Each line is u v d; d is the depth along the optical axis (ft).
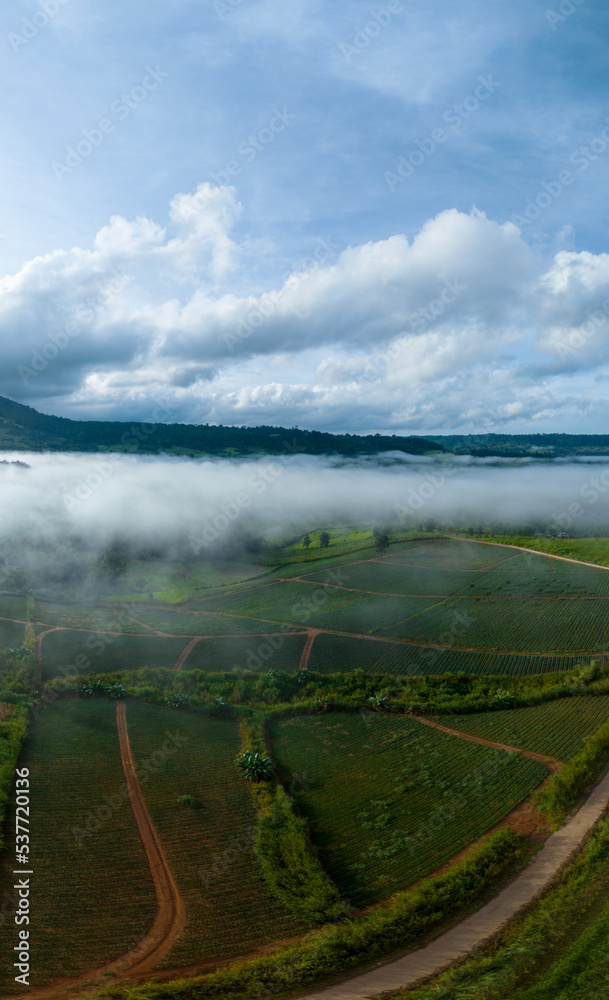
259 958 111.86
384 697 239.50
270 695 247.50
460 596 367.04
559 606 333.21
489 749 198.70
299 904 126.72
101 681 245.65
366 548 510.17
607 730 189.37
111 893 130.72
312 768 189.06
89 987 105.60
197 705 232.73
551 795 157.99
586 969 93.40
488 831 153.69
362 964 107.14
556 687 244.63
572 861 134.92
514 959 99.66
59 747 193.26
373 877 137.28
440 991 94.12
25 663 254.68
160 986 102.53
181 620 356.59
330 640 312.50
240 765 184.96
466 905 122.52
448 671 270.26
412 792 173.27
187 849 146.82
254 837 152.05
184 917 124.57
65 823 154.51
